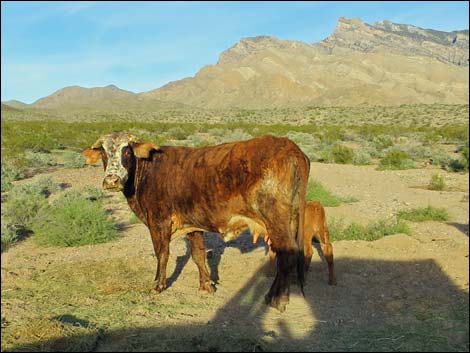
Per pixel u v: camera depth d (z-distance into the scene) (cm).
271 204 589
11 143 2609
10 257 907
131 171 699
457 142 3472
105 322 594
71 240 990
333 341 530
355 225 1011
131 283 747
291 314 611
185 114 11406
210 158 641
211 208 638
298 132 4353
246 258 867
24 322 594
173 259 881
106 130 4256
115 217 1236
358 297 666
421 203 1372
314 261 813
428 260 789
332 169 2069
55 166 2136
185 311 630
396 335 538
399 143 3400
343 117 8712
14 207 1155
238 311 628
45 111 15638
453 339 524
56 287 739
